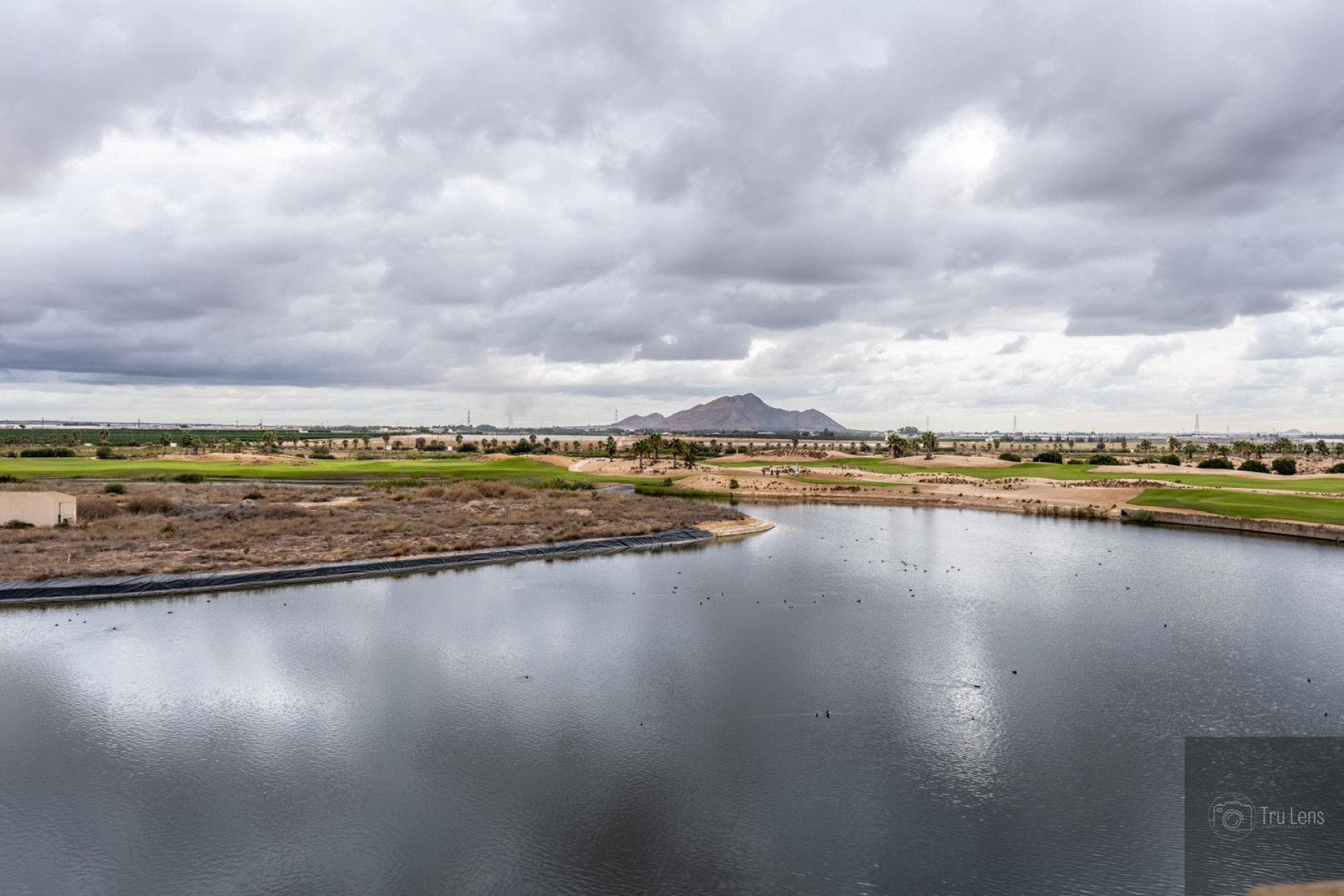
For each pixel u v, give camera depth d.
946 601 37.25
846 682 25.39
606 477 120.62
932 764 19.53
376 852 15.53
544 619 33.31
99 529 48.81
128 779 18.38
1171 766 19.36
